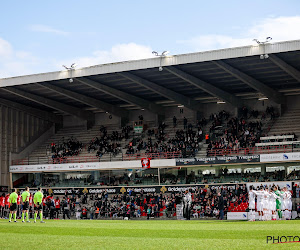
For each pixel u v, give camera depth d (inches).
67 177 2422.5
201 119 2554.1
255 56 1772.9
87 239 697.6
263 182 1845.5
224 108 2539.4
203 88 2137.1
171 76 2101.4
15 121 2694.4
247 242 615.5
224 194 1791.3
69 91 2362.2
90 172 2370.8
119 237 735.1
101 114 2888.8
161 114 2655.0
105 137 2691.9
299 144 1988.2
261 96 2399.1
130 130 2691.9
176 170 2182.6
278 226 932.6
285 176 1936.5
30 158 2711.6
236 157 2031.3
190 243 621.0
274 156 1946.4
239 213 1499.8
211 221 1359.5
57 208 1894.7
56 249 576.7
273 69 1959.9
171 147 2314.2
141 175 2251.5
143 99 2512.3
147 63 1911.9
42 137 2859.3
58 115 2967.5
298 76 1883.6
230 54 1745.8
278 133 2213.3
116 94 2324.1
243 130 2310.5
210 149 2220.7
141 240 672.4
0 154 2559.1
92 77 2132.1
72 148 2699.3
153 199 1927.9
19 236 755.4
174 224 1164.5
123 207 1914.4
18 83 2198.6
